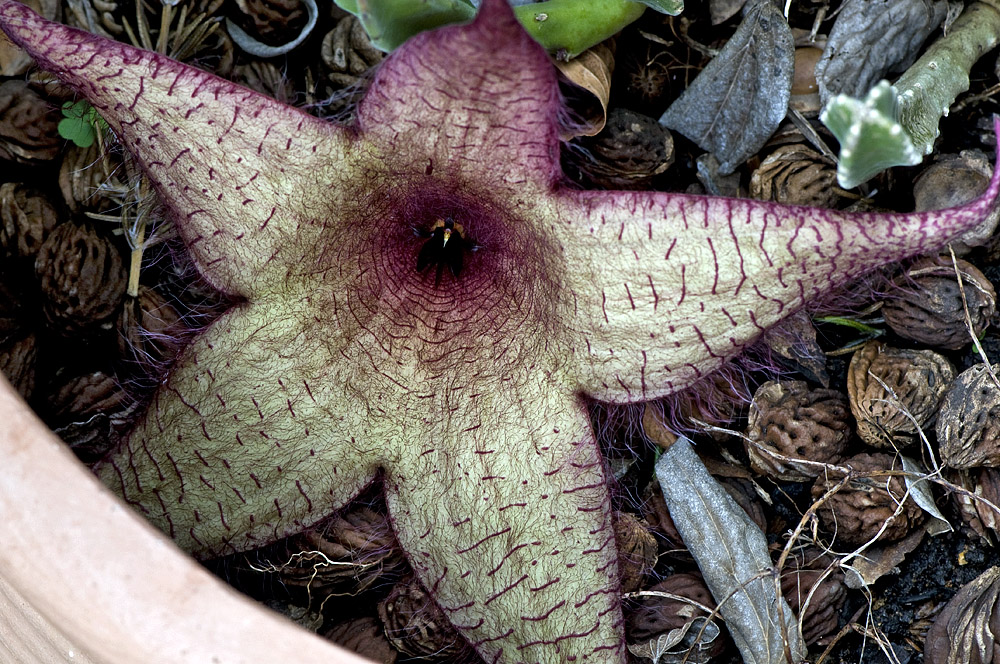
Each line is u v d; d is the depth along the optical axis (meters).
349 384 0.40
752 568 0.42
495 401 0.40
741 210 0.35
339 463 0.40
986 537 0.42
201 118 0.36
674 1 0.41
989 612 0.41
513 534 0.39
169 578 0.29
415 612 0.42
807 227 0.35
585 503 0.39
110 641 0.29
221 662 0.29
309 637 0.29
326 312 0.40
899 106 0.37
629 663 0.42
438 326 0.42
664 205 0.36
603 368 0.39
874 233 0.34
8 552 0.29
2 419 0.30
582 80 0.42
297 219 0.38
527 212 0.39
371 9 0.37
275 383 0.39
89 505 0.29
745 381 0.42
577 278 0.38
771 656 0.42
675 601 0.42
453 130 0.37
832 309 0.41
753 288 0.36
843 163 0.35
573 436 0.39
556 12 0.40
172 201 0.37
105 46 0.35
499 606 0.39
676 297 0.37
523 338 0.41
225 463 0.39
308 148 0.37
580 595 0.38
